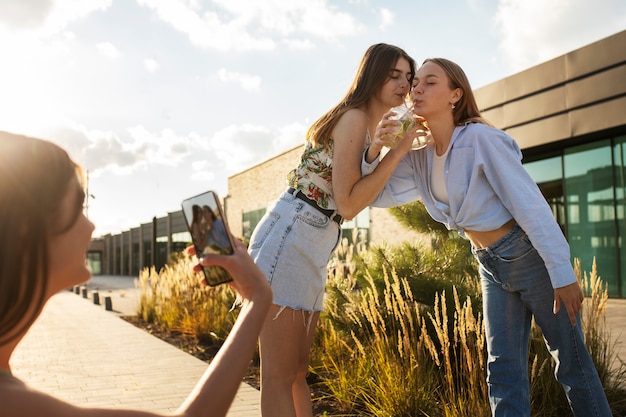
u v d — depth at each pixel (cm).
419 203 512
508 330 257
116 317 1175
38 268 71
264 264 255
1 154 69
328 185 262
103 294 2155
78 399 450
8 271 69
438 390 396
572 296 231
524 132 1543
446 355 346
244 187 3203
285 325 251
